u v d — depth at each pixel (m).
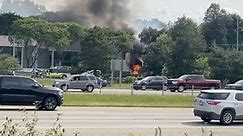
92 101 38.38
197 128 24.58
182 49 82.31
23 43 108.56
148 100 40.78
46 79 75.50
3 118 24.77
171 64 83.12
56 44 106.88
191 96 44.19
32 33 106.06
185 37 82.81
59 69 95.69
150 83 61.78
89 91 54.00
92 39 88.56
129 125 24.69
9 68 77.88
